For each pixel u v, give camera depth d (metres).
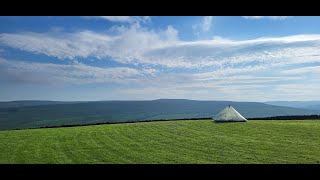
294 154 17.12
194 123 30.95
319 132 23.91
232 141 21.27
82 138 24.19
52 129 30.72
